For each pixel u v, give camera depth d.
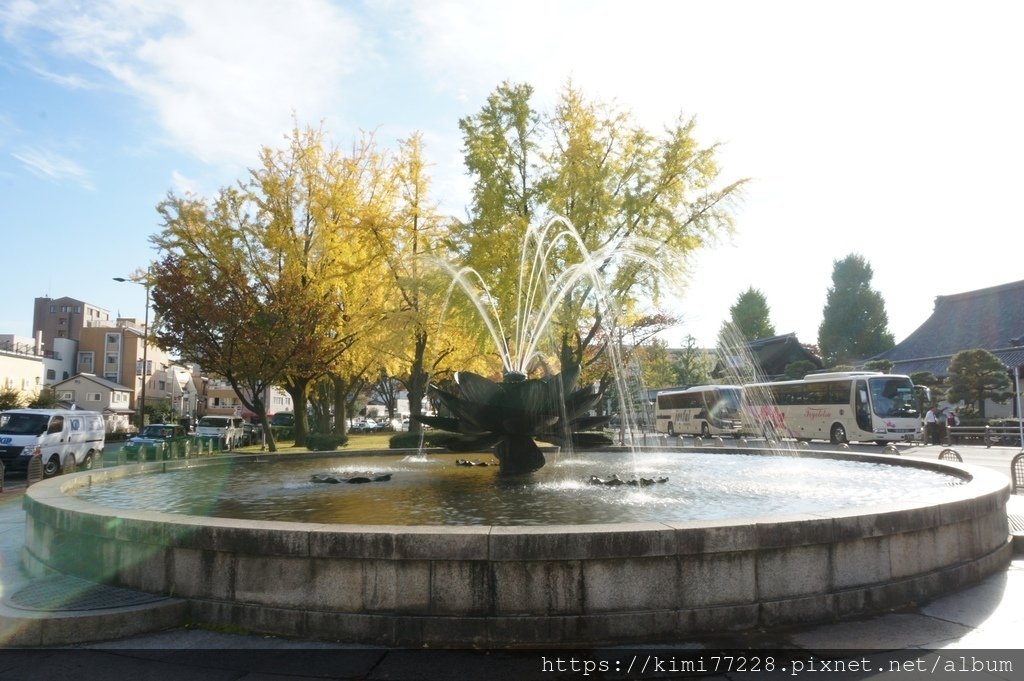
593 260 22.02
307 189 25.67
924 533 5.62
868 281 56.28
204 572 5.15
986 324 40.84
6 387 43.56
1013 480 11.60
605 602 4.68
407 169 26.45
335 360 27.70
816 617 5.01
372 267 26.42
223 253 24.86
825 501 8.16
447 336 28.61
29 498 7.06
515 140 25.08
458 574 4.70
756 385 35.72
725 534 4.82
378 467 13.18
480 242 22.98
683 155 23.09
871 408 28.00
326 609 4.82
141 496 9.12
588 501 8.24
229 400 84.69
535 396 9.92
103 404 60.09
